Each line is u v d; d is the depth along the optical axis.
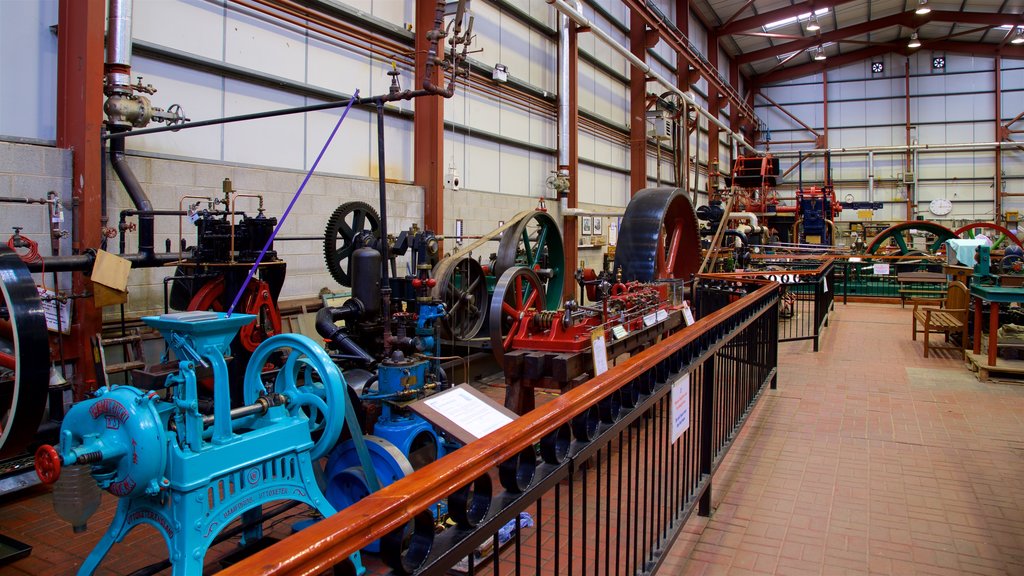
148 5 5.05
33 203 4.19
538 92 10.26
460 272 6.21
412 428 3.19
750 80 24.56
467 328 6.27
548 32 10.65
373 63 7.21
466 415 2.15
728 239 14.39
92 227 4.37
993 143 21.38
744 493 3.70
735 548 3.04
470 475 1.33
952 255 8.42
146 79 5.08
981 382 6.31
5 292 2.87
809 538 3.13
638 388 2.38
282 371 2.82
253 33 5.91
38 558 3.10
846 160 23.44
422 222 7.60
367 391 3.40
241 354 4.21
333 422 2.61
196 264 4.17
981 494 3.63
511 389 4.21
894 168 22.89
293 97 6.34
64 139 4.44
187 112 5.39
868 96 23.06
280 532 3.30
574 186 10.82
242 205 5.64
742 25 18.73
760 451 4.41
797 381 6.50
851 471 4.01
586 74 12.22
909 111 22.50
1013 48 21.09
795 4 17.81
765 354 5.62
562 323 4.38
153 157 4.97
